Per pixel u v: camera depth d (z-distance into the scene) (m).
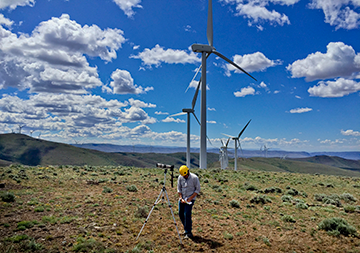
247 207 15.61
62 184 18.69
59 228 9.39
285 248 9.13
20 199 13.10
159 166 9.92
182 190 9.68
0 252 7.00
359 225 12.34
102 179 21.28
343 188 25.38
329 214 14.43
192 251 8.34
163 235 9.63
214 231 10.62
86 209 12.12
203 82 57.38
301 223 12.40
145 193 17.25
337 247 9.38
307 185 26.39
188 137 66.69
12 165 28.20
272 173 39.72
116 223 10.47
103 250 7.81
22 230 8.91
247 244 9.38
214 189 20.88
